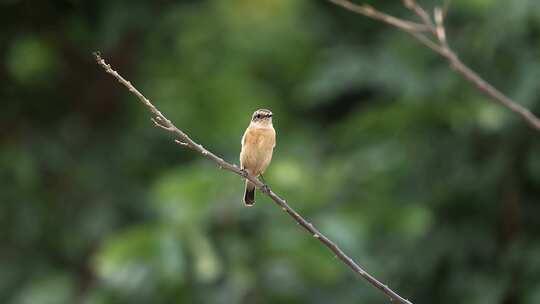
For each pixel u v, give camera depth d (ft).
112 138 52.19
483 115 42.63
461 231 44.98
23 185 49.34
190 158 54.34
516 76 43.42
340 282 44.09
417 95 46.06
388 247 45.96
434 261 44.86
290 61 63.72
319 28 60.95
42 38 50.70
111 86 53.26
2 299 47.78
